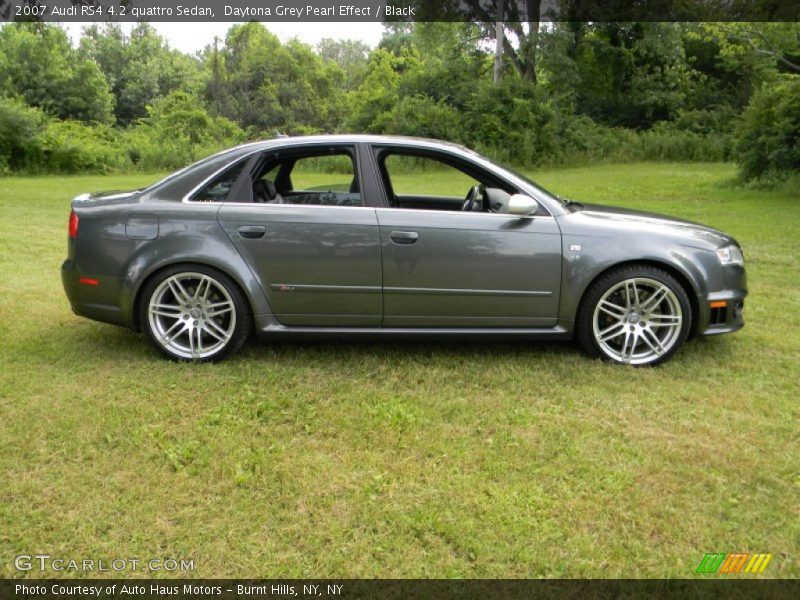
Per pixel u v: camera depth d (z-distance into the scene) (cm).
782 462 322
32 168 2741
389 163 478
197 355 445
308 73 6203
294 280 434
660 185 1858
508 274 436
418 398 394
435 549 259
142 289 441
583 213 459
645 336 449
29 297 599
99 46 6147
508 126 3112
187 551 256
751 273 730
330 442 339
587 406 385
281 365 444
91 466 313
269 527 271
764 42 1781
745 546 262
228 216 432
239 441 338
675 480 306
